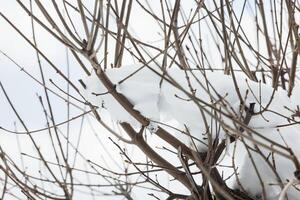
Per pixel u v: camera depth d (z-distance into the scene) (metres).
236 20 3.91
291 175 3.62
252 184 3.86
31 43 3.09
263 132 3.59
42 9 2.85
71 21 3.23
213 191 3.84
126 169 4.16
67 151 3.77
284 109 3.74
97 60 3.12
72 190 3.58
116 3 3.36
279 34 3.90
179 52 3.13
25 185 3.65
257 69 4.29
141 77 3.48
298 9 4.21
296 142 3.57
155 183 3.99
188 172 3.62
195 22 3.62
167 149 3.85
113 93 3.31
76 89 3.50
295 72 3.92
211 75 3.61
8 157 3.72
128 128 3.55
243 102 3.28
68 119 3.72
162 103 3.52
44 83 3.67
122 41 3.34
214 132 3.51
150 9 3.41
